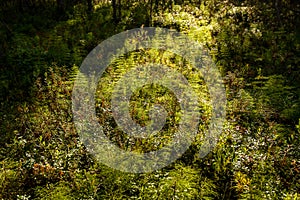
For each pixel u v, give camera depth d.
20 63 11.56
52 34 14.11
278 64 12.09
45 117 8.95
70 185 6.98
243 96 9.94
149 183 6.95
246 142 8.21
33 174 7.27
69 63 11.75
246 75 11.48
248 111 9.37
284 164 7.57
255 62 12.48
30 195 6.82
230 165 7.48
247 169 7.35
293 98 10.17
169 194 6.69
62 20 16.20
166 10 17.12
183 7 17.81
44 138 8.34
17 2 17.45
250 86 10.94
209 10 17.67
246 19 16.52
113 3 15.80
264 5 18.66
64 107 9.38
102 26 15.15
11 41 13.19
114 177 7.10
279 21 16.14
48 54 12.16
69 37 13.84
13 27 14.80
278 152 7.85
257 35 14.18
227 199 6.79
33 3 17.75
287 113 9.28
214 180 7.25
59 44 12.81
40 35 14.05
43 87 10.23
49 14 16.64
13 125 8.84
